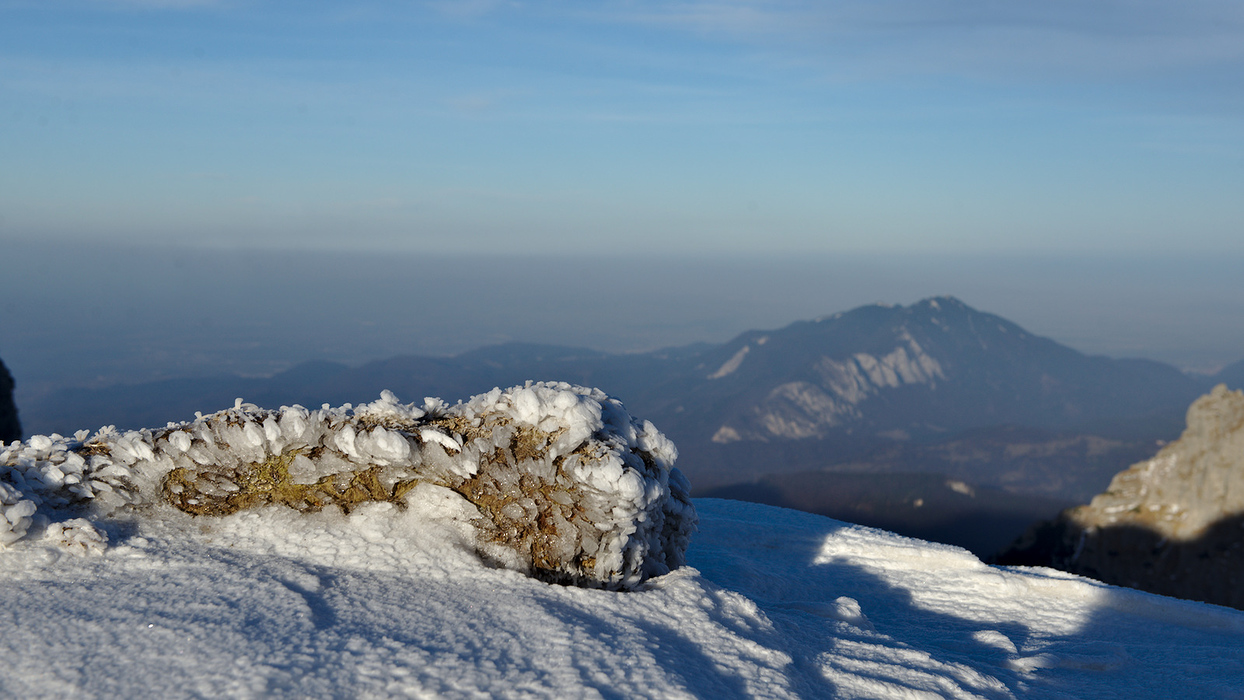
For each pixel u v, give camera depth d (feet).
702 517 28.81
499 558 14.29
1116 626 18.83
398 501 14.93
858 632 14.37
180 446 14.69
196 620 10.37
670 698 9.01
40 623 10.16
